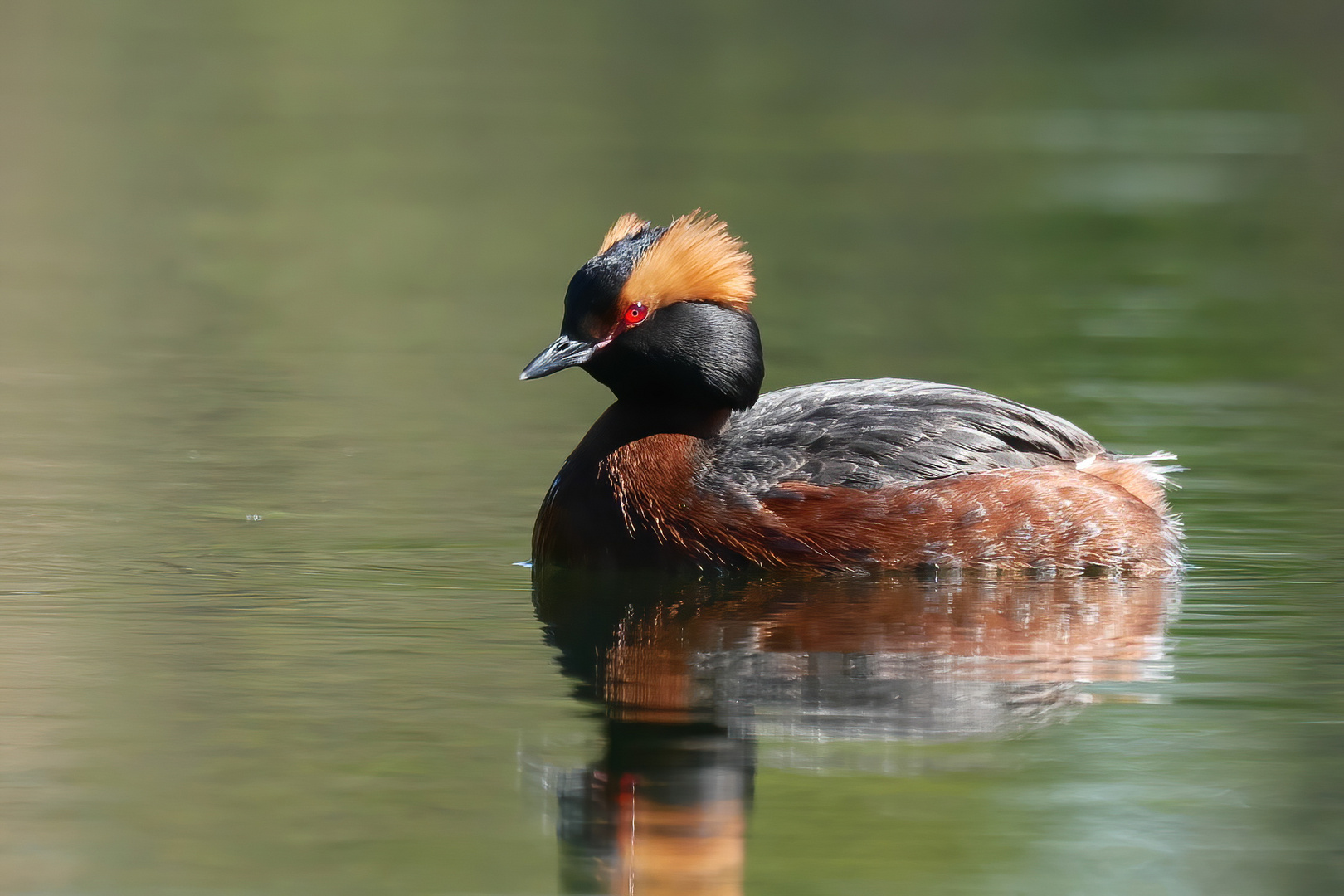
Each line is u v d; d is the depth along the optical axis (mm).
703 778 9289
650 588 13047
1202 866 8375
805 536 13211
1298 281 27141
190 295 25641
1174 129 43031
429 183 35500
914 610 12414
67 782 9180
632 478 13547
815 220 31859
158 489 15602
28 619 11977
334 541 14164
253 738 9820
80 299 25172
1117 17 63438
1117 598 12703
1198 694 10625
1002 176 36656
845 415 13773
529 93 48375
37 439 17391
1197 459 16797
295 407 19125
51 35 56219
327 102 46125
